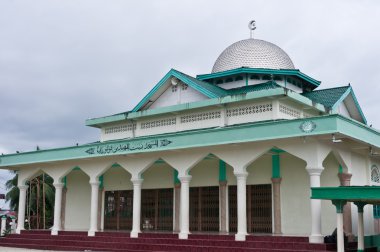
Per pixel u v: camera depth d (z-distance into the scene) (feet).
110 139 80.33
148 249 59.31
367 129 53.62
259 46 81.76
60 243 69.26
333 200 43.78
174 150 60.13
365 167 63.36
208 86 72.38
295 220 58.85
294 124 49.29
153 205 73.67
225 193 64.49
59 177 76.74
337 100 70.44
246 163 54.95
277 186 60.59
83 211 83.92
